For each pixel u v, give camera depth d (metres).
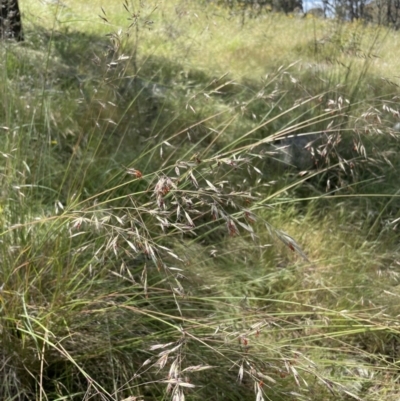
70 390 2.02
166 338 2.13
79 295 2.17
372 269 3.12
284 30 7.91
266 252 3.12
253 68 6.17
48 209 2.77
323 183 4.02
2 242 2.17
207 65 6.09
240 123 4.43
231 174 3.65
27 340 2.00
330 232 3.36
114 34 2.23
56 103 3.67
